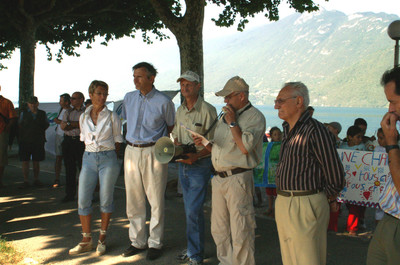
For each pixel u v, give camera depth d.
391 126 2.33
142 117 4.45
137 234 4.56
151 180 4.41
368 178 5.27
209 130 4.20
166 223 5.71
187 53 7.91
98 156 4.57
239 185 3.71
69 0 16.30
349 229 5.32
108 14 16.95
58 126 8.28
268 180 6.14
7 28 17.94
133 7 16.38
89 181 4.59
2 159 7.96
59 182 8.62
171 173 9.80
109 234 5.25
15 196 7.41
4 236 5.16
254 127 3.60
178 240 5.01
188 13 7.81
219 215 3.94
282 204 2.90
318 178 2.80
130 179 4.48
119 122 4.70
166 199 7.10
